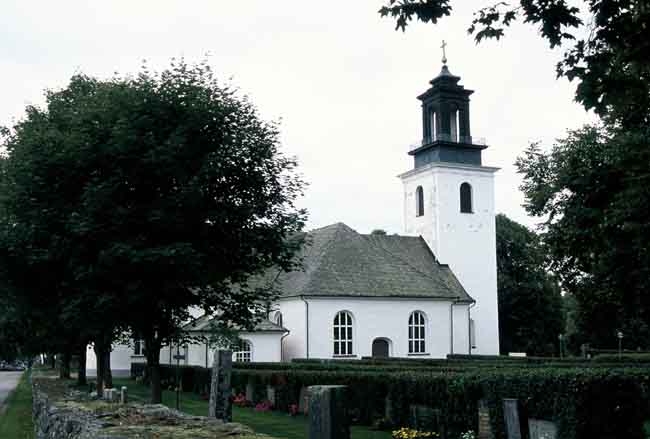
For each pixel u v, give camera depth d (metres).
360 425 21.45
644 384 16.86
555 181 29.75
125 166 20.05
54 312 26.09
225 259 22.00
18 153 21.94
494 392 16.27
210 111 21.61
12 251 22.16
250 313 23.72
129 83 22.44
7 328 37.66
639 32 12.09
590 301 34.50
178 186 20.66
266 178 22.94
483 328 60.56
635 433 14.68
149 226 20.27
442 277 58.12
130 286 19.66
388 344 51.75
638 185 21.27
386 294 51.31
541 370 16.25
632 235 24.78
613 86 12.56
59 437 12.61
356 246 54.88
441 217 60.28
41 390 21.77
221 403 14.59
